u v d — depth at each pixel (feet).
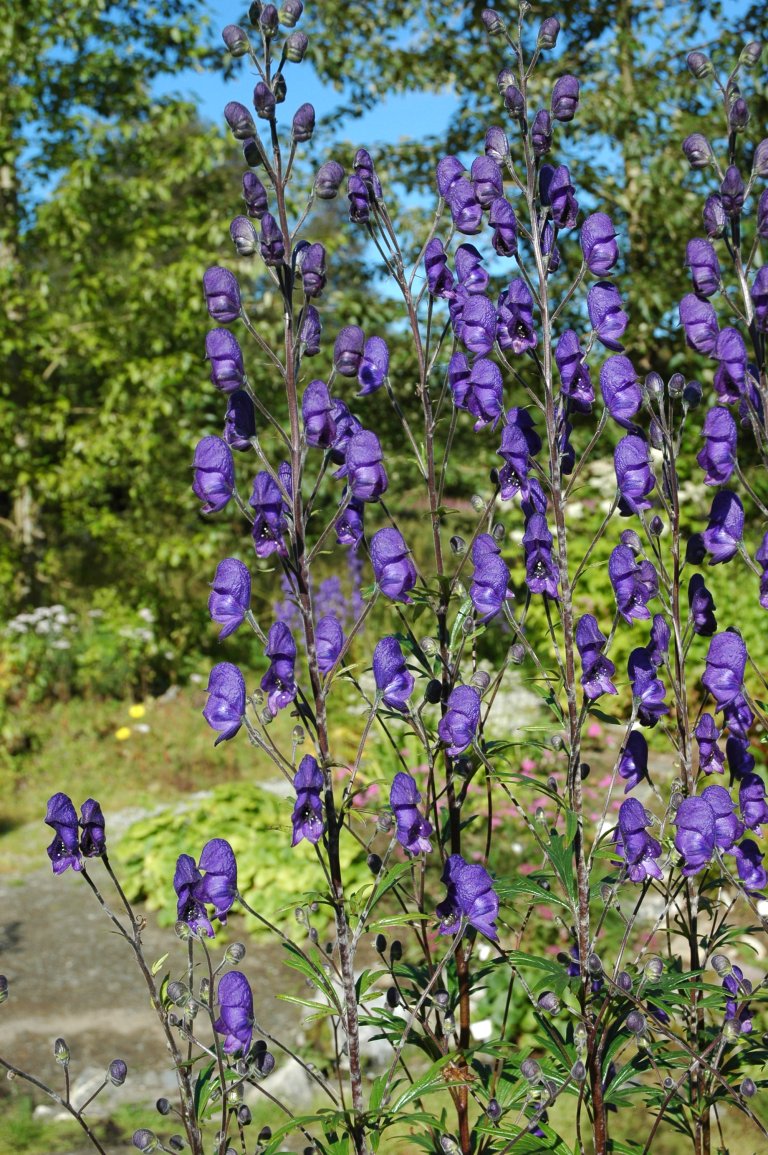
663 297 35.83
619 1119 14.44
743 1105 8.32
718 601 33.58
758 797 9.64
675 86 38.11
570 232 38.63
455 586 10.41
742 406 9.48
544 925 18.65
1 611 48.29
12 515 56.34
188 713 43.29
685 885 9.78
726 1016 9.78
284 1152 8.63
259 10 8.54
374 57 41.98
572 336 9.18
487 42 41.04
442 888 20.01
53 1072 18.88
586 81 39.65
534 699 31.81
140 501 53.78
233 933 25.23
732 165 9.28
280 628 8.63
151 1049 19.72
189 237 48.47
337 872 8.56
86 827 8.71
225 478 8.63
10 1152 15.25
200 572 50.98
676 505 9.50
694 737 9.71
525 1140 8.69
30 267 53.72
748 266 9.34
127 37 49.49
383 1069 17.63
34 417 49.32
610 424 36.37
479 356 9.71
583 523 37.50
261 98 8.50
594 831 22.39
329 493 40.45
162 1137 15.65
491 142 9.36
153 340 49.62
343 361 9.14
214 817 27.86
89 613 47.85
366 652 37.91
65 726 41.16
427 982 10.45
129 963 23.70
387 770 27.22
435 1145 10.07
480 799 24.71
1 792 36.04
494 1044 9.42
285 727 39.70
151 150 49.73
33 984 22.62
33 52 47.62
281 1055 18.47
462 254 10.46
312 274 8.77
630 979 9.14
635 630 34.81
